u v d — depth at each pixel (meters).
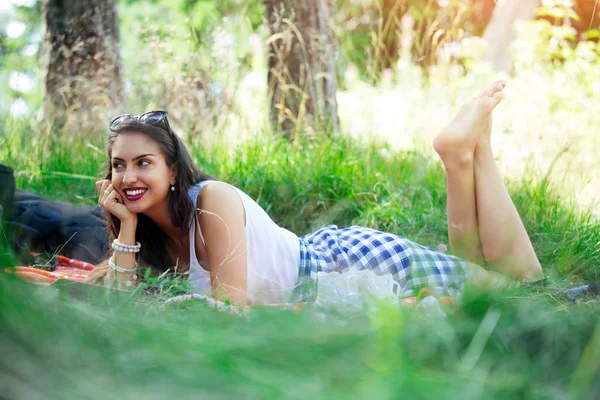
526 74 6.02
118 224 2.93
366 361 1.19
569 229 3.68
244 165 4.89
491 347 1.37
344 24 10.74
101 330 1.29
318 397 1.05
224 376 1.10
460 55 6.81
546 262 3.43
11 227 3.35
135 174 2.72
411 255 2.97
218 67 5.51
